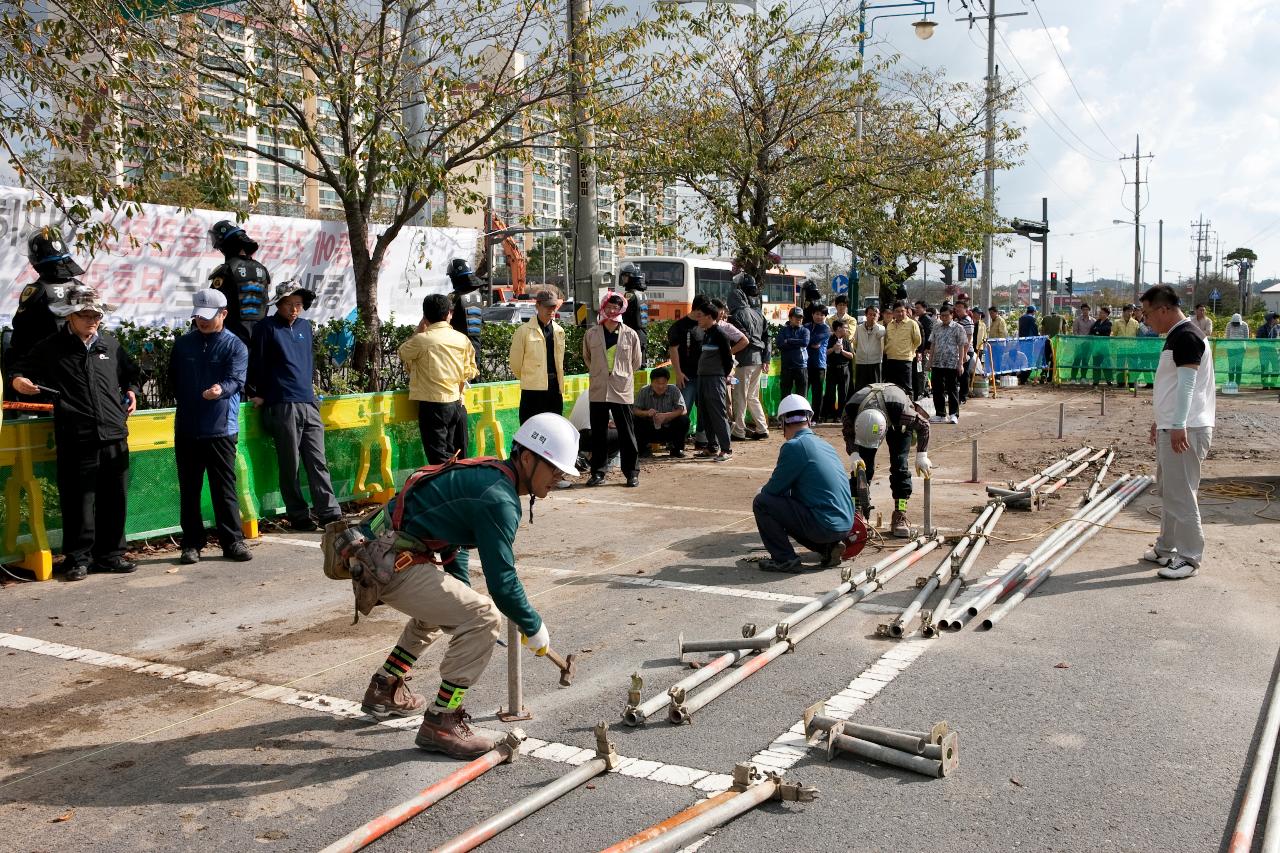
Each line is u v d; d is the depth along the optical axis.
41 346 6.71
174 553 7.58
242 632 5.73
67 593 6.51
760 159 16.11
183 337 7.22
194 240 10.85
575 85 11.05
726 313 12.24
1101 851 3.37
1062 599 6.25
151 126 8.72
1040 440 13.98
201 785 3.89
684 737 4.28
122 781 3.93
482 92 11.02
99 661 5.27
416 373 8.91
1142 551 7.44
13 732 4.39
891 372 14.94
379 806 3.72
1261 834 3.46
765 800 3.69
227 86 10.14
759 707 4.59
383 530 4.01
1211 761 4.02
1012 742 4.21
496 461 4.02
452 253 13.95
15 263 9.45
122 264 10.27
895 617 5.86
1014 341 23.25
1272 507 9.06
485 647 4.09
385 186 11.06
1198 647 5.35
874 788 3.82
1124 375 24.00
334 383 9.73
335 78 10.30
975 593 6.20
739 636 5.62
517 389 10.95
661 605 6.20
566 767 4.01
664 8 11.20
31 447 6.86
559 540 7.96
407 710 4.55
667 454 12.61
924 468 7.66
